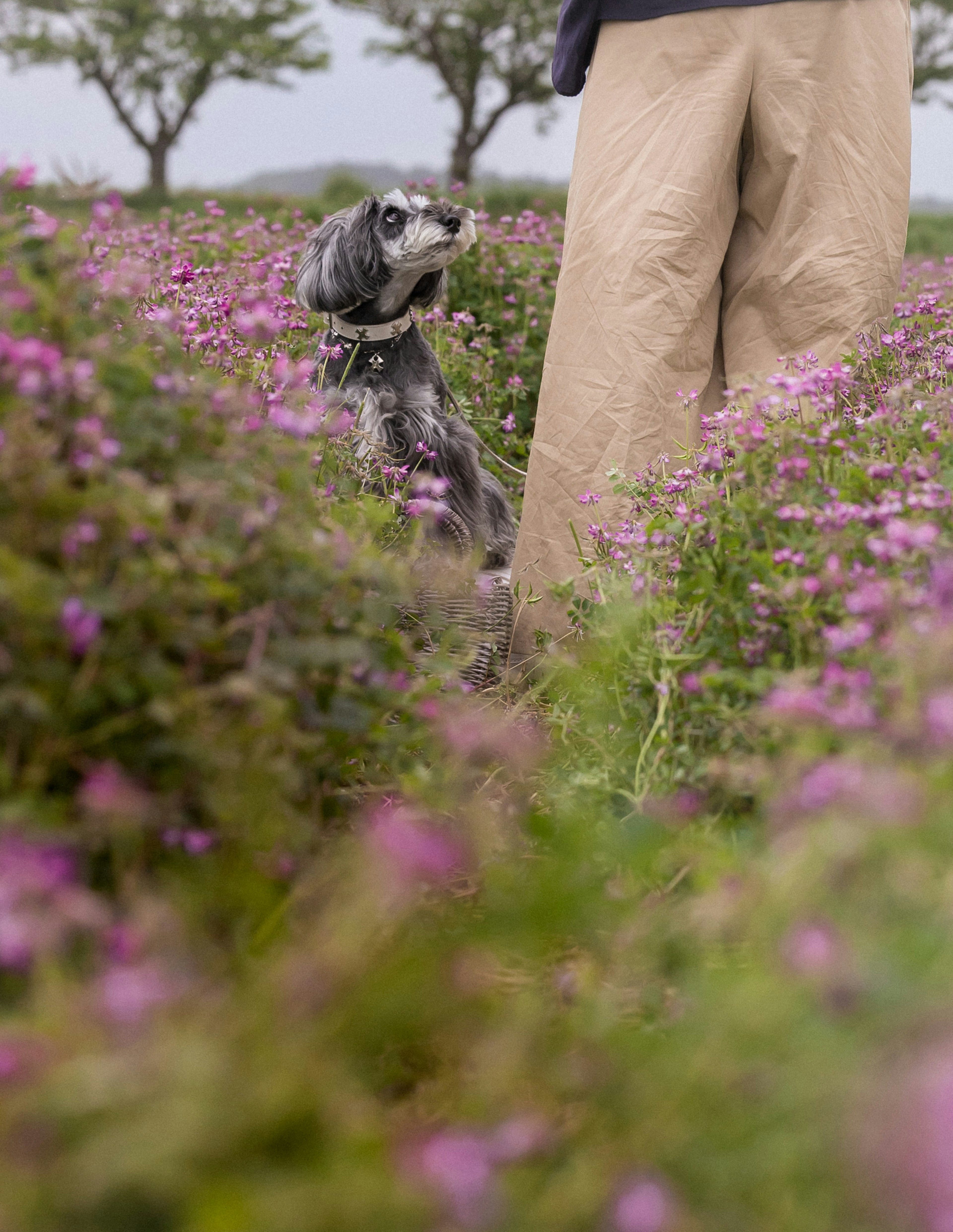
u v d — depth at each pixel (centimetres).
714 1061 120
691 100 329
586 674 227
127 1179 102
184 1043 109
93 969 137
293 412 232
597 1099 132
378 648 205
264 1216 101
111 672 152
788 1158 113
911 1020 114
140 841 149
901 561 186
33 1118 105
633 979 160
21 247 212
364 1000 129
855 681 165
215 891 150
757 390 332
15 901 121
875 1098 106
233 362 279
